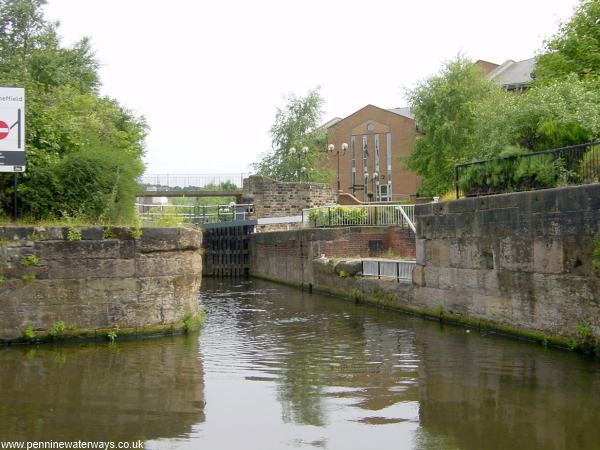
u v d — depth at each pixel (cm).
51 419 809
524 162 1433
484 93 4325
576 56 2791
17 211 1432
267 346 1311
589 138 1568
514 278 1341
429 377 1030
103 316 1312
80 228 1293
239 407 868
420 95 4441
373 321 1669
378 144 6581
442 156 4331
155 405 873
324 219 2798
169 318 1382
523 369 1066
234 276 3638
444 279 1614
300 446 719
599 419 802
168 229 1367
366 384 992
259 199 3647
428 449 710
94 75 3438
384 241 2542
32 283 1266
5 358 1154
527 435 750
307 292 2572
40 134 1556
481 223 1452
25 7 3167
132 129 3048
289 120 5719
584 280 1145
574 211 1163
